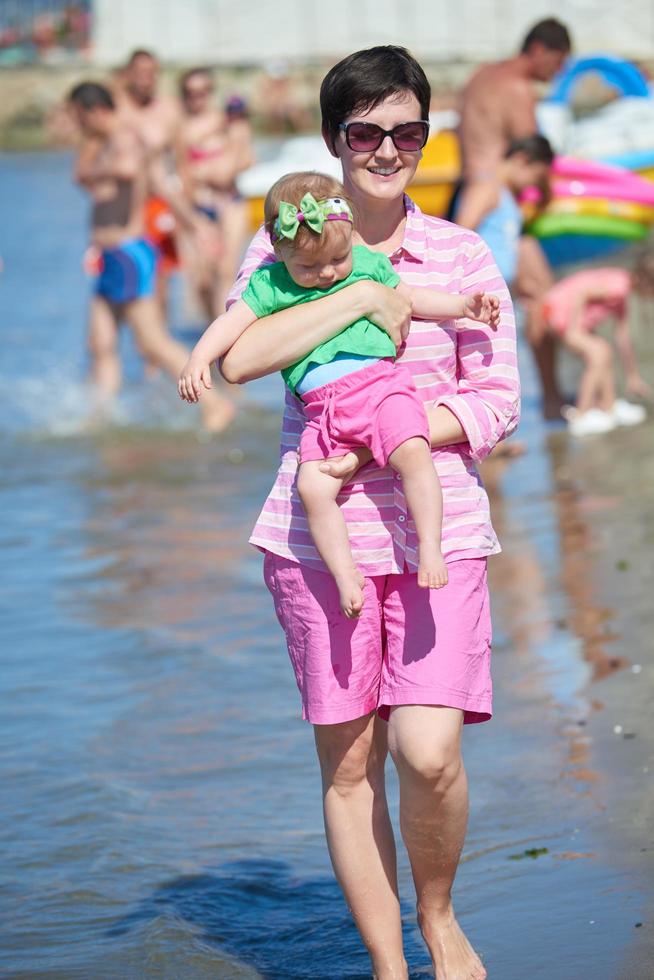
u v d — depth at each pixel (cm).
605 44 11506
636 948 1162
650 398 3653
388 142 1145
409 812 1114
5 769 1661
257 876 1373
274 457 3316
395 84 1142
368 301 1135
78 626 2177
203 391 1155
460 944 1153
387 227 1193
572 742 1625
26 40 12862
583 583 2219
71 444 3506
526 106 3350
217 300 4512
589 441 3244
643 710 1695
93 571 2466
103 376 3738
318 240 1112
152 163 3638
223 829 1484
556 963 1154
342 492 1140
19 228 8069
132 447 3466
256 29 12200
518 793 1505
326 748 1155
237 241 4516
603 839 1377
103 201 3625
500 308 1173
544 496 2789
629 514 2603
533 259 3397
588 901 1255
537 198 3409
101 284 3669
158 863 1411
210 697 1864
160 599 2291
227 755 1678
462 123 3388
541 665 1884
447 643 1115
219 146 4512
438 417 1144
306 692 1149
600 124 5662
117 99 3897
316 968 1188
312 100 11900
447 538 1141
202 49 12300
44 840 1470
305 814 1513
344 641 1131
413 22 11931
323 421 1127
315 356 1135
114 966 1205
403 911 1291
